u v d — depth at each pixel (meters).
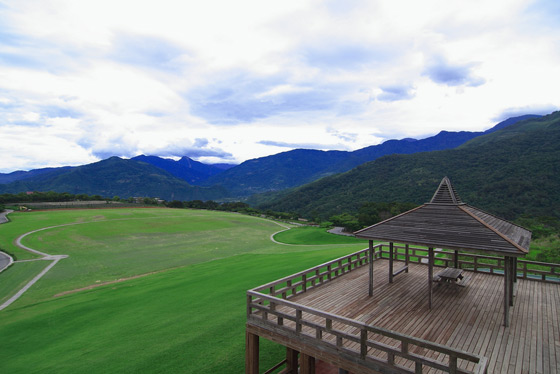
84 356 12.77
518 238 9.98
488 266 13.85
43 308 20.75
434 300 10.84
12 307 22.36
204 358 11.54
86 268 33.44
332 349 7.58
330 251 30.91
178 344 12.77
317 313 7.76
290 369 9.85
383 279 13.25
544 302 10.64
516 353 7.51
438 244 9.78
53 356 13.29
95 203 101.69
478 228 9.87
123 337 14.27
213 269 27.69
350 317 9.55
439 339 8.20
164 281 25.06
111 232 55.00
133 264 35.41
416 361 6.30
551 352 7.54
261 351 11.94
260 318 9.07
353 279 13.30
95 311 18.81
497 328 8.79
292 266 23.62
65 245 44.41
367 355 7.05
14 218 65.06
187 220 74.25
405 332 8.59
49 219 65.00
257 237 58.62
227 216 89.94
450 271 12.30
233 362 11.14
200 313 16.09
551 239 31.81
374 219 73.94
